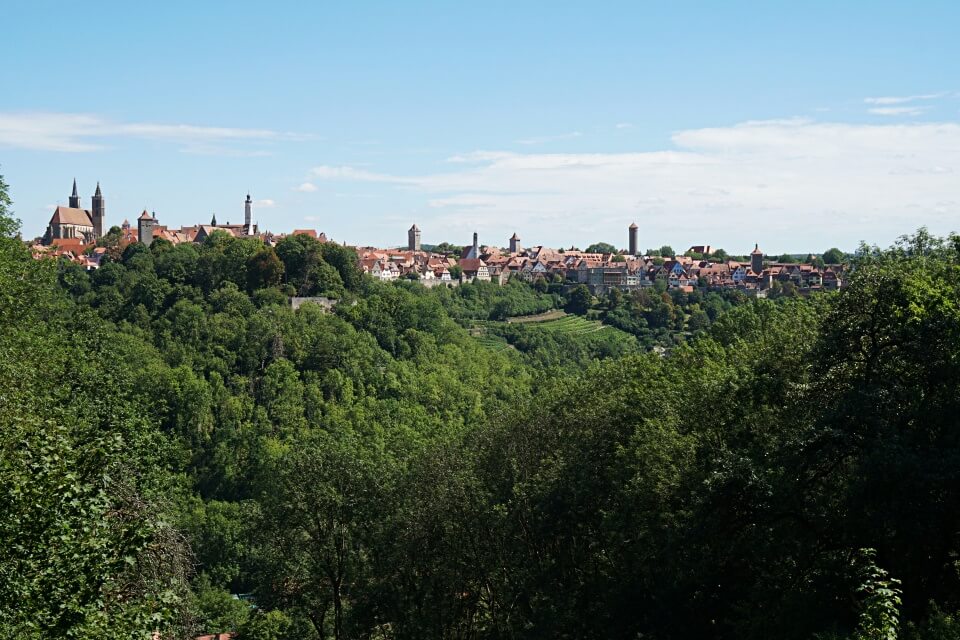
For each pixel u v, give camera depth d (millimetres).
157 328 146250
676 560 39875
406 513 52875
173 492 40625
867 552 22266
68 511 22688
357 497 55375
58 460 23078
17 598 21109
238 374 135375
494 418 65000
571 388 65625
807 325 51062
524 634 45312
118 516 30188
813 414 39281
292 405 124938
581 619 45875
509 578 49125
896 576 33781
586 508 49562
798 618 34000
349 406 128500
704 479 39250
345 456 56844
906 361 37000
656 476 44688
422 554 51844
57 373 39969
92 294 164250
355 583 54875
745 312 89438
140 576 29734
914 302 36000
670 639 40219
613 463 51156
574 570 50812
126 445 34344
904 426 34906
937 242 42125
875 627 20734
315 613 59062
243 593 90875
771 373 43312
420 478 55812
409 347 154875
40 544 21844
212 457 114062
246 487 111250
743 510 36969
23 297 44094
